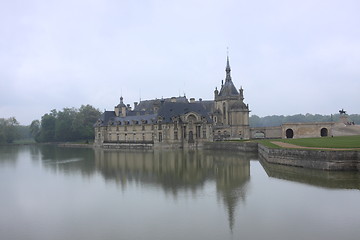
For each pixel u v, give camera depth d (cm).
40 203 4825
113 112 19300
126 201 4766
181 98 18838
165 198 4850
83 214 4225
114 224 3809
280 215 3906
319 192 4838
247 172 6912
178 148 14775
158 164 8744
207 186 5588
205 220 3819
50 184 6231
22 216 4219
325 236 3266
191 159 9806
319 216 3822
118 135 17675
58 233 3603
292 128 16238
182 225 3688
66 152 14862
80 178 6825
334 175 5916
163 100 18162
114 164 9106
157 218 3950
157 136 15338
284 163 7506
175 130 14850
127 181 6303
